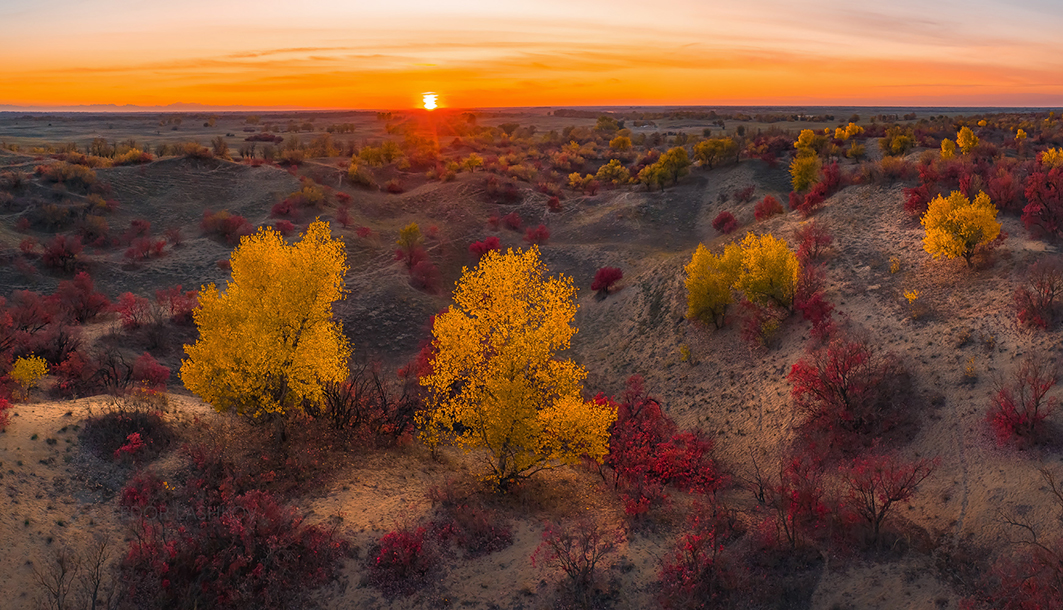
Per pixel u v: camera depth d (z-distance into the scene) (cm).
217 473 2667
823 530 2375
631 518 2619
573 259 7544
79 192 8275
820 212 5872
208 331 2855
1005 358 2977
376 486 2786
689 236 8275
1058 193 4200
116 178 8875
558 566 2308
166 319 5406
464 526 2514
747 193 8619
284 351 2798
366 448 3152
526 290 2945
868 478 2489
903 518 2425
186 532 2239
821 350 3691
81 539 2148
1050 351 2858
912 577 2133
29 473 2348
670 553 2380
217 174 9694
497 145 17462
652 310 5522
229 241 7625
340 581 2197
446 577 2262
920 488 2550
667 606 2128
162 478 2567
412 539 2295
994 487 2388
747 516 2619
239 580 2111
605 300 6225
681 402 4091
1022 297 3241
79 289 5644
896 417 2959
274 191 9350
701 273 4644
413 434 3419
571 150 14550
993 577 2034
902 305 3806
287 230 7969
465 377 2912
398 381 4647
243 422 3275
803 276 4384
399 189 10256
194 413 3303
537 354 2705
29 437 2533
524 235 8619
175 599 2016
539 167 12962
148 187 8944
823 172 6606
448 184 10119
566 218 9212
